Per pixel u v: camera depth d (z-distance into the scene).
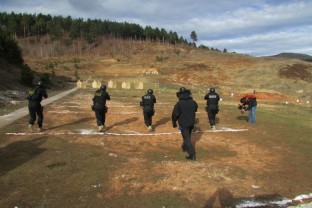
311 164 9.34
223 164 8.98
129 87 39.25
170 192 6.92
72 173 7.78
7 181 7.15
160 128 13.73
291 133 13.45
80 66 67.25
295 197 7.03
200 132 13.14
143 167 8.39
